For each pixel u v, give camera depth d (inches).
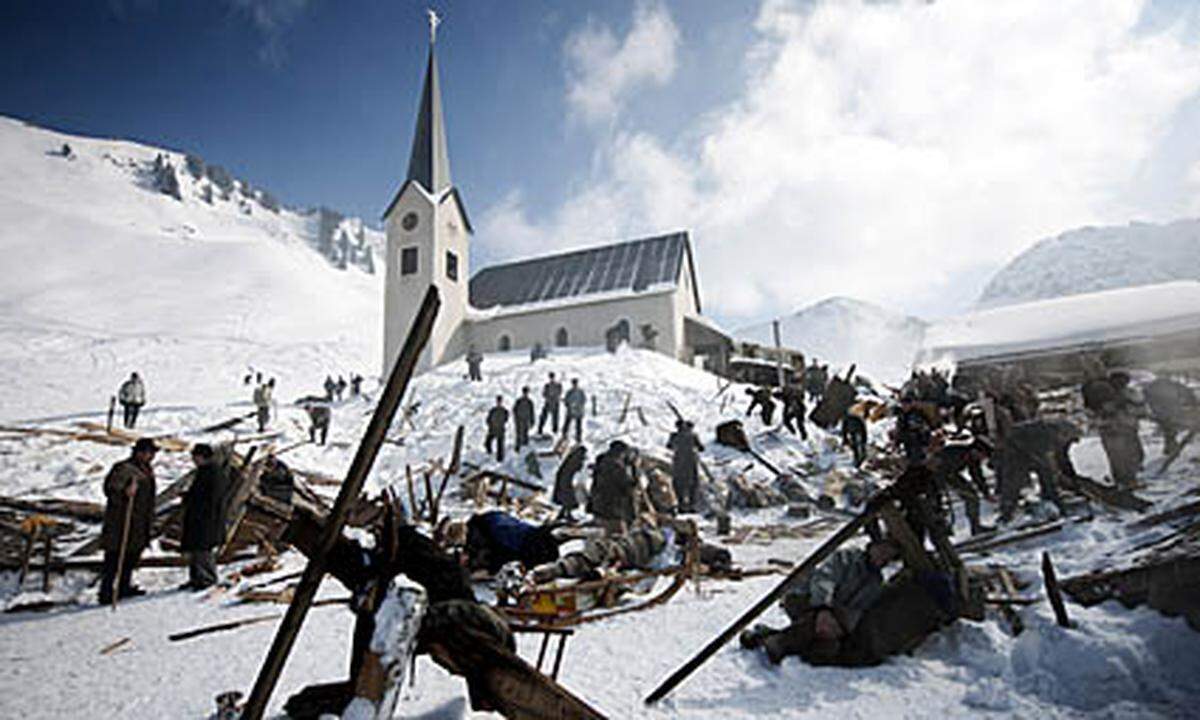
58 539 354.6
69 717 125.3
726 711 111.5
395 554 94.8
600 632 169.5
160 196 7445.9
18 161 6707.7
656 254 1630.2
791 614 147.9
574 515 450.3
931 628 129.7
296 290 3580.2
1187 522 166.9
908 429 283.6
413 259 1603.1
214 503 273.4
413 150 1721.2
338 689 109.0
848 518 378.6
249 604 234.8
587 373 1000.9
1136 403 218.5
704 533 357.1
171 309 2812.5
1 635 199.5
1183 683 97.8
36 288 2925.7
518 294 1702.8
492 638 95.4
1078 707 99.1
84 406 989.2
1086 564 155.8
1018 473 245.9
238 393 1461.6
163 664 159.6
